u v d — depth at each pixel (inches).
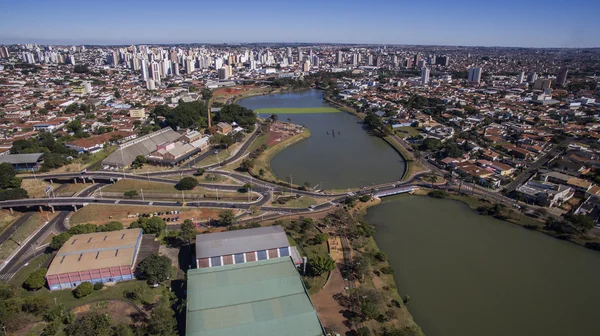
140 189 7687.0
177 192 7603.4
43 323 4023.1
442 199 7687.0
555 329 4207.7
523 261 5531.5
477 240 6102.4
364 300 4416.8
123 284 4751.5
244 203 7253.9
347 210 6983.3
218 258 4901.6
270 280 4377.5
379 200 7519.7
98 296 4512.8
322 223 6368.1
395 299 4613.7
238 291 4183.1
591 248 5871.1
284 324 3718.0
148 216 6628.9
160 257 4766.2
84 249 4980.3
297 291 4210.1
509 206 7258.9
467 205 7401.6
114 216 6633.9
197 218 6614.2
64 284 4640.8
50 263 5017.2
